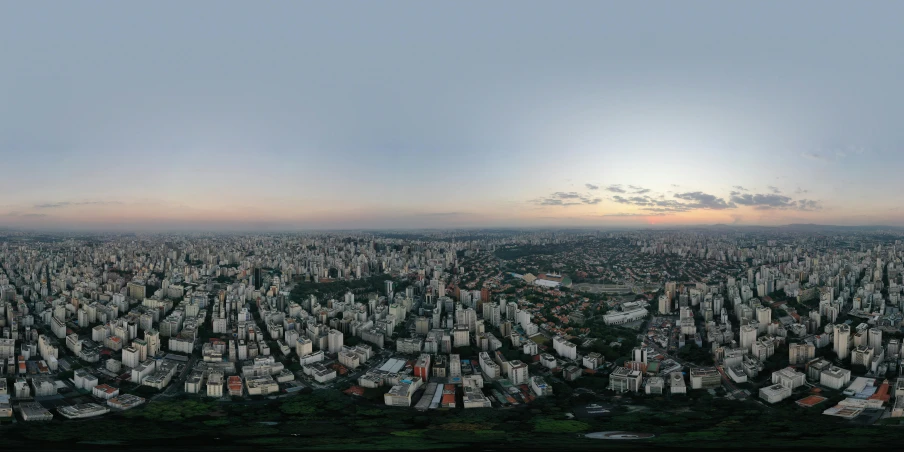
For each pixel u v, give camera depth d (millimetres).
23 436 170000
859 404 196375
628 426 179750
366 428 180375
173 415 197375
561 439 163375
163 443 161000
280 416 197000
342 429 179125
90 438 167125
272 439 165125
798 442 154250
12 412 197375
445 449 150250
